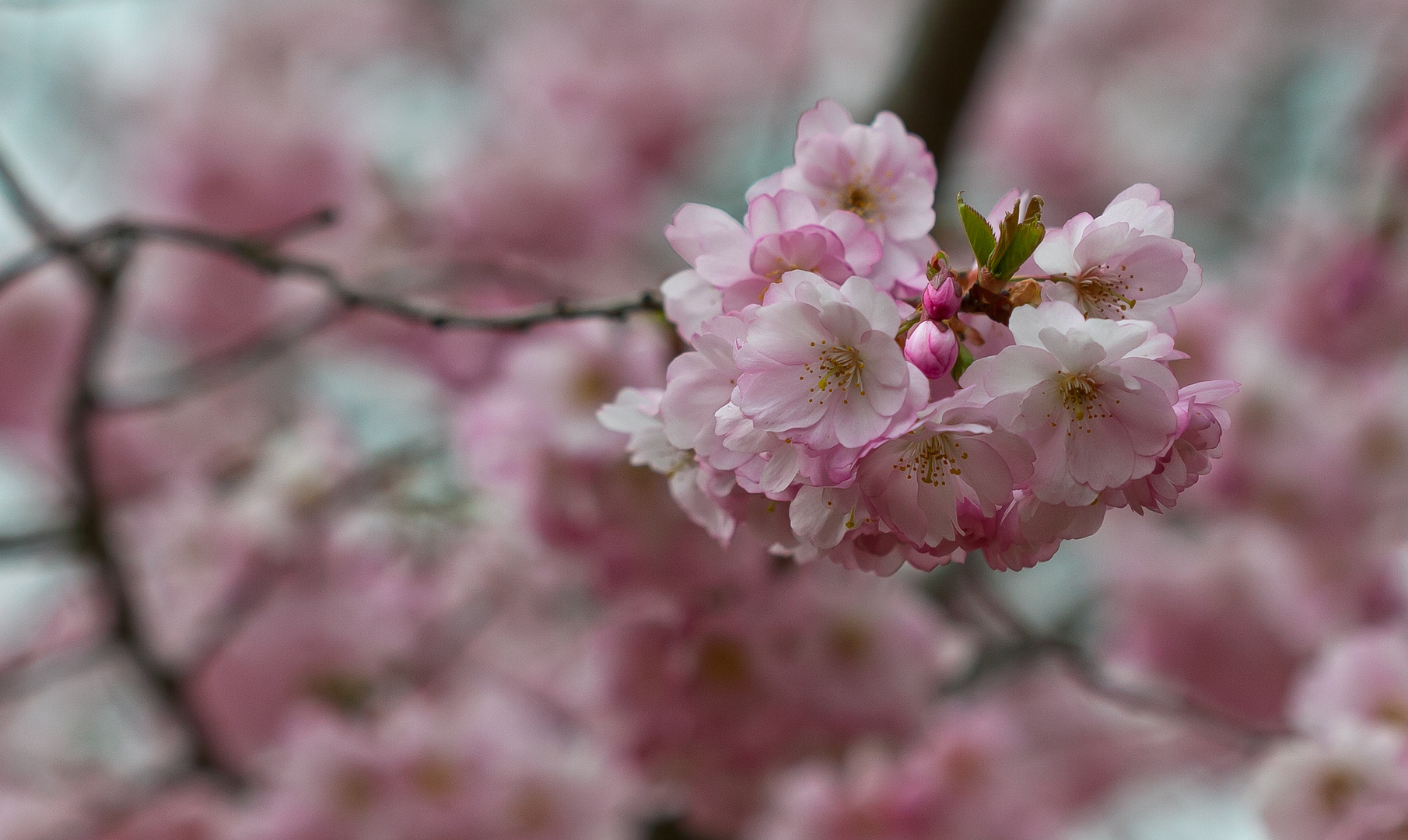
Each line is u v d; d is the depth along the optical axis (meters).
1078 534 0.97
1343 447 2.26
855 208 1.00
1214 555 2.49
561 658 2.64
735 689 1.65
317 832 1.89
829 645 1.71
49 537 1.91
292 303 2.71
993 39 1.91
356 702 2.36
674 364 0.98
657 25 4.03
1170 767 2.90
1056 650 1.81
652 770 1.77
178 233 1.15
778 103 3.50
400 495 1.98
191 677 2.17
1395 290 2.51
